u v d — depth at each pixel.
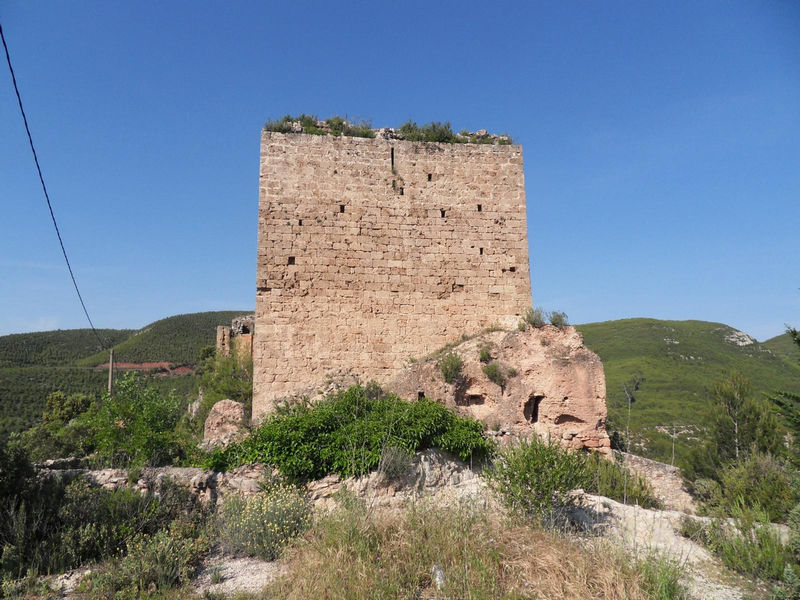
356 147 19.48
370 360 18.25
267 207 18.42
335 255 18.62
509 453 11.62
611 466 15.59
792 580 8.14
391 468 11.87
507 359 17.52
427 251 19.33
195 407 31.27
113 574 8.23
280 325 17.86
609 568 7.57
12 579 8.60
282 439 12.52
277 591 7.52
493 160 20.42
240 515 10.28
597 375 17.20
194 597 7.79
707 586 8.66
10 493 10.30
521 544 8.25
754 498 13.82
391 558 7.91
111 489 11.18
